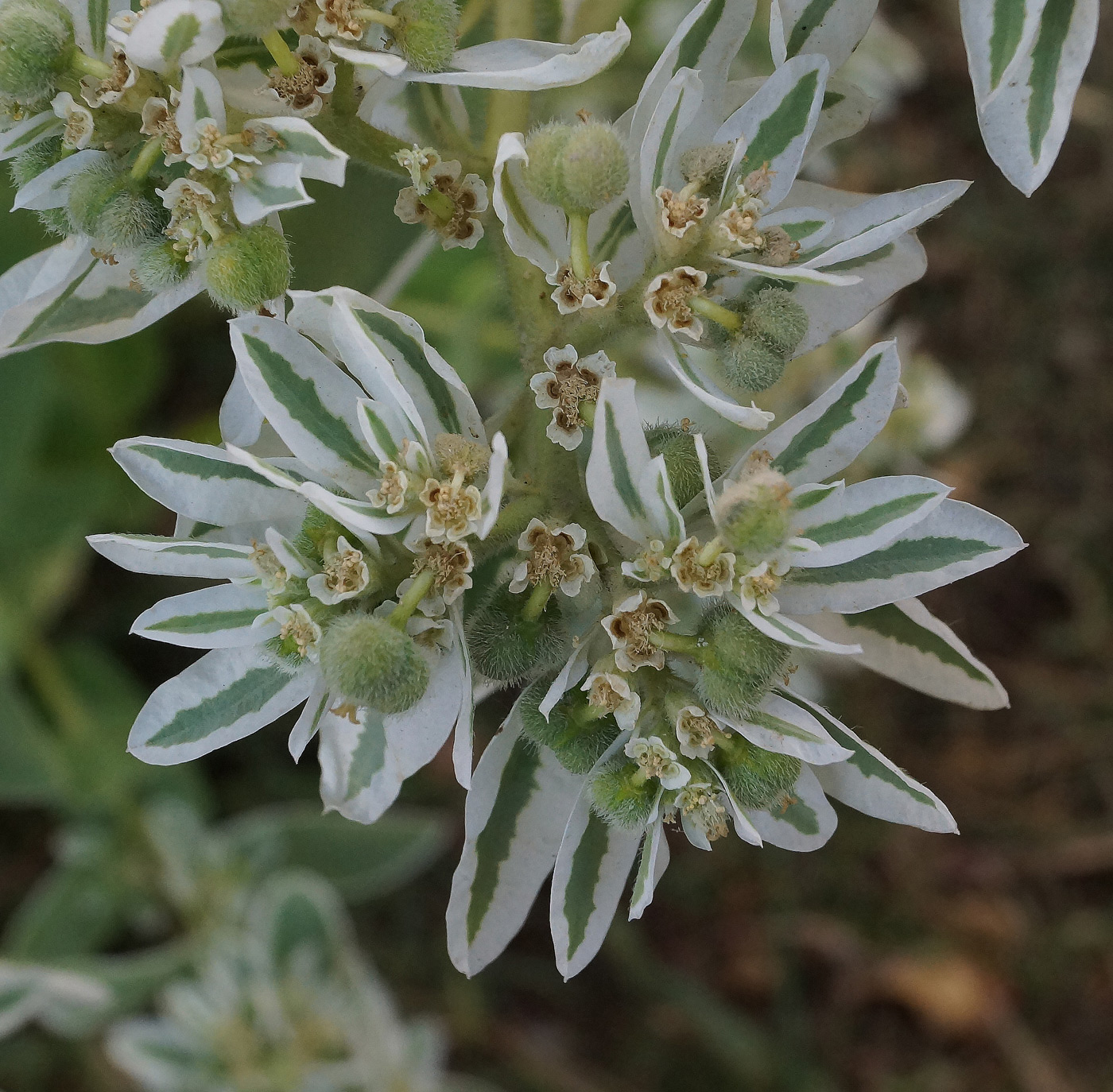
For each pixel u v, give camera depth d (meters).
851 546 0.18
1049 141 0.19
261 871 0.33
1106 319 0.40
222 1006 0.32
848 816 0.39
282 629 0.19
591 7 0.24
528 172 0.19
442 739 0.19
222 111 0.18
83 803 0.31
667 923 0.39
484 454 0.19
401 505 0.18
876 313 0.29
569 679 0.19
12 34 0.19
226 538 0.19
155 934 0.36
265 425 0.20
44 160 0.19
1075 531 0.40
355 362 0.18
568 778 0.20
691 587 0.18
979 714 0.40
